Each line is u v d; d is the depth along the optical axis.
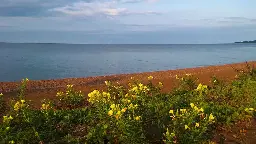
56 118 8.05
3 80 27.78
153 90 10.32
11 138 6.65
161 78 20.47
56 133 7.38
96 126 7.09
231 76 19.31
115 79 23.22
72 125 7.88
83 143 6.91
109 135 6.74
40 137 6.93
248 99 10.48
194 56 73.50
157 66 42.72
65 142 6.95
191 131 6.54
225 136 8.12
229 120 8.59
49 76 30.77
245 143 7.84
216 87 11.84
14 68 39.28
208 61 53.47
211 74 20.34
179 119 6.86
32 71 35.62
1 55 74.69
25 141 6.76
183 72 26.44
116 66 42.81
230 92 11.12
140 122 6.62
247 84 11.83
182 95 10.24
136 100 8.27
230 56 71.81
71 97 10.23
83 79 23.67
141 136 6.36
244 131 8.48
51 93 16.03
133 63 49.06
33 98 13.80
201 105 8.90
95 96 7.89
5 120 7.15
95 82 21.98
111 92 9.95
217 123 8.45
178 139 6.43
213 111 8.80
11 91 17.31
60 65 44.66
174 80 18.20
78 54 88.19
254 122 9.12
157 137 7.07
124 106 7.52
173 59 60.78
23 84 11.05
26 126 7.64
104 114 7.10
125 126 6.37
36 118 7.55
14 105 8.38
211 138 7.36
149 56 75.75
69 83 21.61
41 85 20.30
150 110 7.66
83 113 8.38
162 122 7.41
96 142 6.77
